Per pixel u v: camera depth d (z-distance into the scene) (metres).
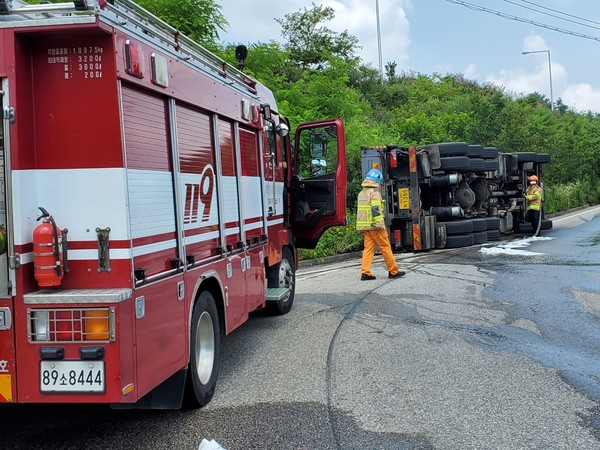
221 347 7.22
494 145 28.27
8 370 3.77
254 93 7.29
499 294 10.13
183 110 5.02
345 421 4.88
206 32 13.08
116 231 3.85
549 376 5.94
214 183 5.71
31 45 3.85
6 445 4.52
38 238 3.71
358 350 6.95
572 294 9.98
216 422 4.92
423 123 27.47
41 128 3.85
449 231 16.88
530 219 20.05
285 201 9.01
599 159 39.84
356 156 19.42
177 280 4.68
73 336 3.71
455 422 4.81
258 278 7.31
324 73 20.45
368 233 11.98
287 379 5.98
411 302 9.62
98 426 4.89
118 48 3.89
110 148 3.84
